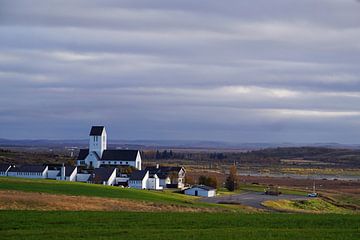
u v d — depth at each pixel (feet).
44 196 348.18
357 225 234.58
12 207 292.81
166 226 225.35
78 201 335.06
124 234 198.39
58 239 187.42
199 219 247.91
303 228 224.74
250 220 246.88
